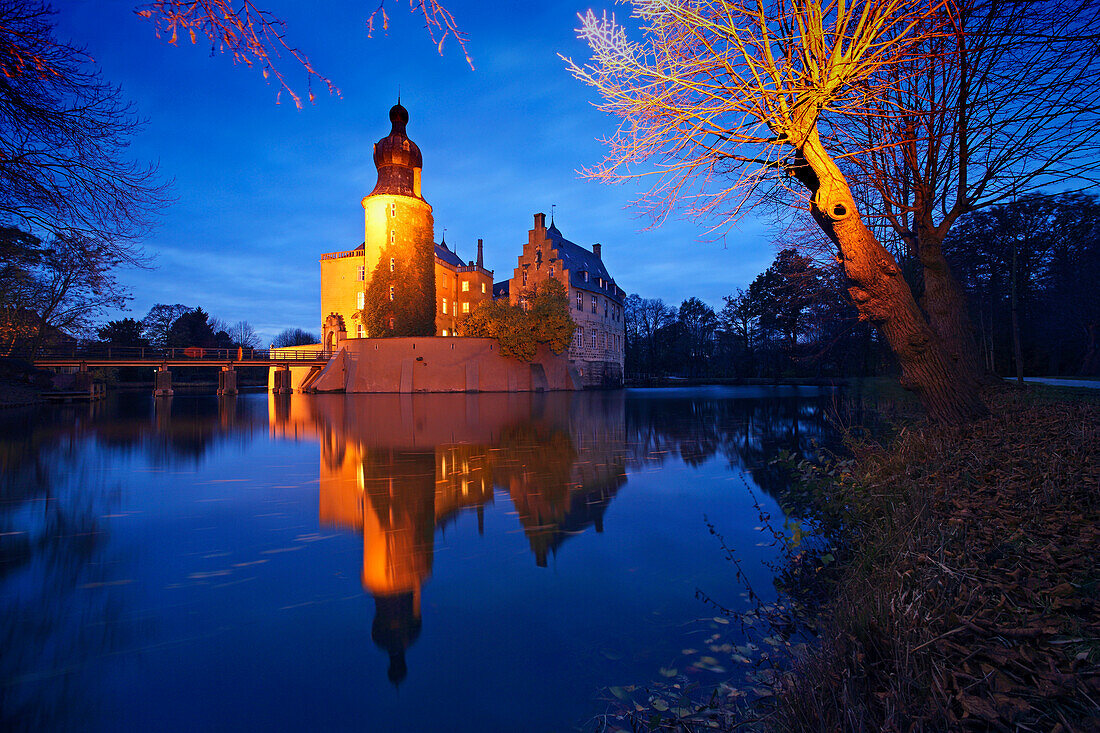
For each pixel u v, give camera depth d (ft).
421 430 48.80
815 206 17.51
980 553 9.34
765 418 58.34
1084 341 79.10
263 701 8.30
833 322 59.16
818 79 13.30
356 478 26.25
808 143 15.61
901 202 23.29
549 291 137.49
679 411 69.62
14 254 28.45
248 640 10.19
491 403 91.09
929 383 18.07
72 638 10.16
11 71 17.01
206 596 12.21
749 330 195.00
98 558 14.71
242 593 12.39
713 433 45.09
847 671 6.98
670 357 232.32
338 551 15.35
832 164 16.46
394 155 140.46
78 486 24.40
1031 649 6.57
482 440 41.32
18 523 18.24
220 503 21.13
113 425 53.67
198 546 15.76
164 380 120.88
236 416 65.51
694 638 10.32
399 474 27.32
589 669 9.18
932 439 16.83
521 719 7.77
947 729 5.58
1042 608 7.42
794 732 6.58
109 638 10.16
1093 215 67.36
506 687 8.64
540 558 14.92
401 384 129.49
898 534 10.91
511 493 23.04
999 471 13.60
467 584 13.00
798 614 11.37
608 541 16.42
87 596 12.14
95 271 25.50
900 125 19.39
